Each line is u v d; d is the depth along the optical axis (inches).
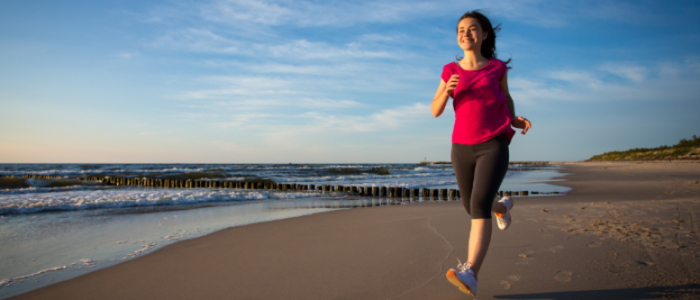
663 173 740.7
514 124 71.4
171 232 184.2
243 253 130.7
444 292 81.5
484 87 67.6
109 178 797.9
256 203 338.6
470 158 69.5
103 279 108.1
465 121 68.9
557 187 489.1
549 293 76.4
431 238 141.5
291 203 340.8
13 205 269.1
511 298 74.7
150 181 711.7
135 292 95.0
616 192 345.7
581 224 149.6
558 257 102.2
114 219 228.7
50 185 614.5
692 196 277.3
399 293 82.7
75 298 93.9
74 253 142.3
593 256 101.5
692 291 73.7
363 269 103.3
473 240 65.9
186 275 107.2
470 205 69.9
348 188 509.7
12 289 101.9
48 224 209.2
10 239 167.9
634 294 73.4
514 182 636.7
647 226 140.9
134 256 136.4
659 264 92.0
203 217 239.3
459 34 72.8
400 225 176.6
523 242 121.0
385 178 851.4
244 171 1290.6
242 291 90.7
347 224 189.6
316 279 96.6
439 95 74.4
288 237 157.8
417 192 444.1
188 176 886.4
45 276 113.5
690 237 120.2
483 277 88.2
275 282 96.2
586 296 73.7
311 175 1016.9
